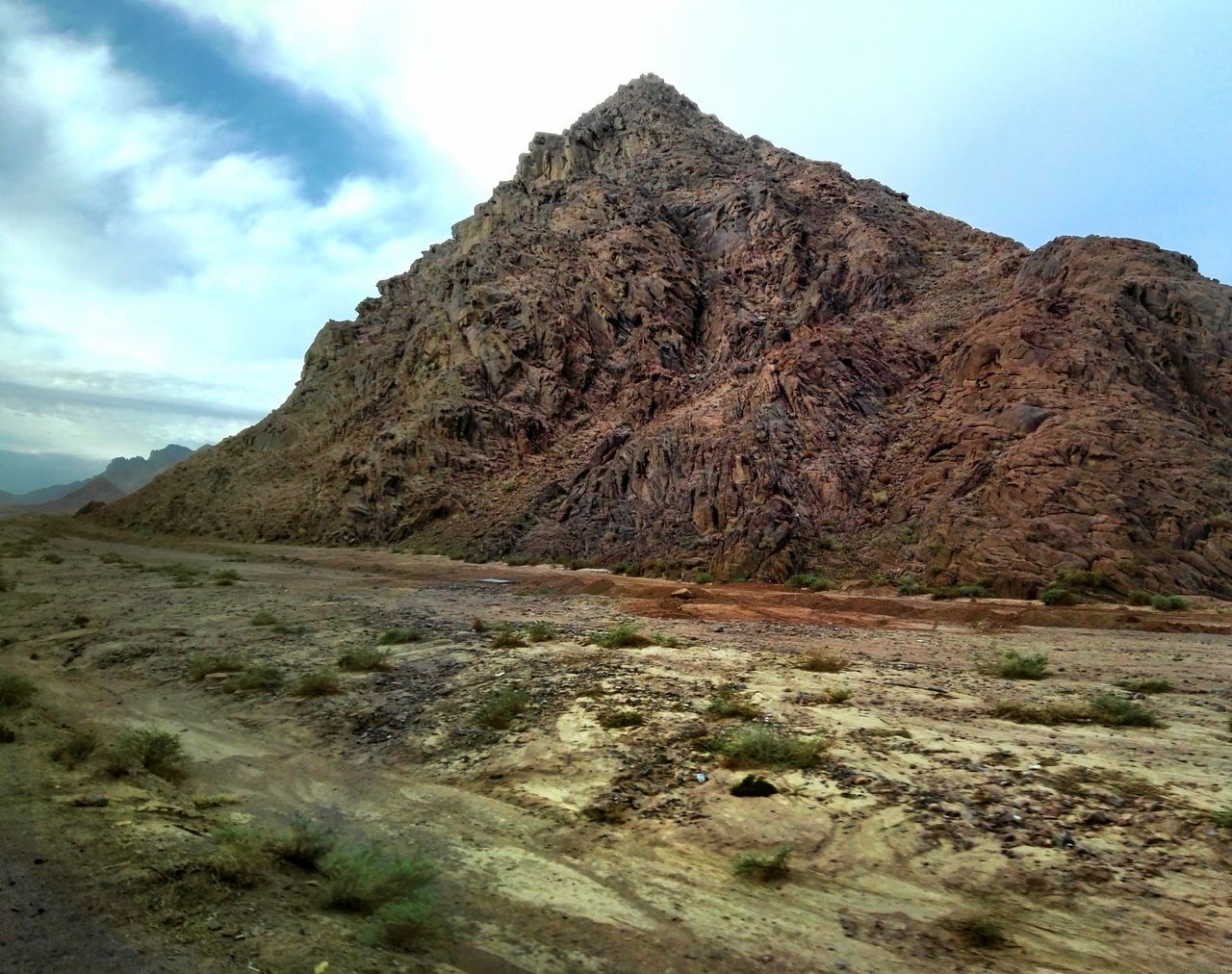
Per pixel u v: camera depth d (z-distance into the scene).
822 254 51.88
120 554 43.34
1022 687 10.80
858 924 4.78
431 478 46.69
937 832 5.93
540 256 56.91
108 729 9.50
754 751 7.72
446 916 4.92
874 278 46.84
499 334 51.19
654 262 53.50
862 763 7.46
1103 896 4.87
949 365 34.62
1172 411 27.67
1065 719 8.91
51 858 5.45
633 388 45.78
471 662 13.20
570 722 9.30
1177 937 4.36
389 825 6.62
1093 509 23.56
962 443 29.02
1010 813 6.15
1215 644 14.56
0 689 10.56
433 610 21.38
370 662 12.96
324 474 54.81
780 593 23.78
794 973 4.23
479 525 40.62
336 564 37.66
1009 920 4.70
